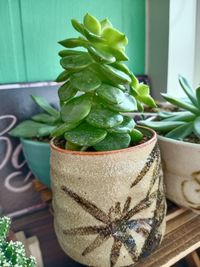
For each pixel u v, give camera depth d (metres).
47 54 0.31
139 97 0.21
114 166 0.17
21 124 0.28
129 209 0.18
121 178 0.17
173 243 0.22
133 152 0.18
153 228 0.19
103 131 0.18
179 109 0.31
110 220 0.18
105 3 0.33
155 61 0.37
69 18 0.31
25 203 0.31
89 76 0.18
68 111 0.18
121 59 0.18
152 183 0.19
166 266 0.20
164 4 0.34
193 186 0.22
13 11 0.28
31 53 0.30
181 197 0.23
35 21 0.30
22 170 0.30
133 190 0.18
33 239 0.29
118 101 0.18
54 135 0.19
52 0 0.30
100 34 0.18
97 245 0.18
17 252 0.17
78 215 0.18
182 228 0.24
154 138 0.20
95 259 0.19
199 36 0.38
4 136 0.29
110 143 0.18
